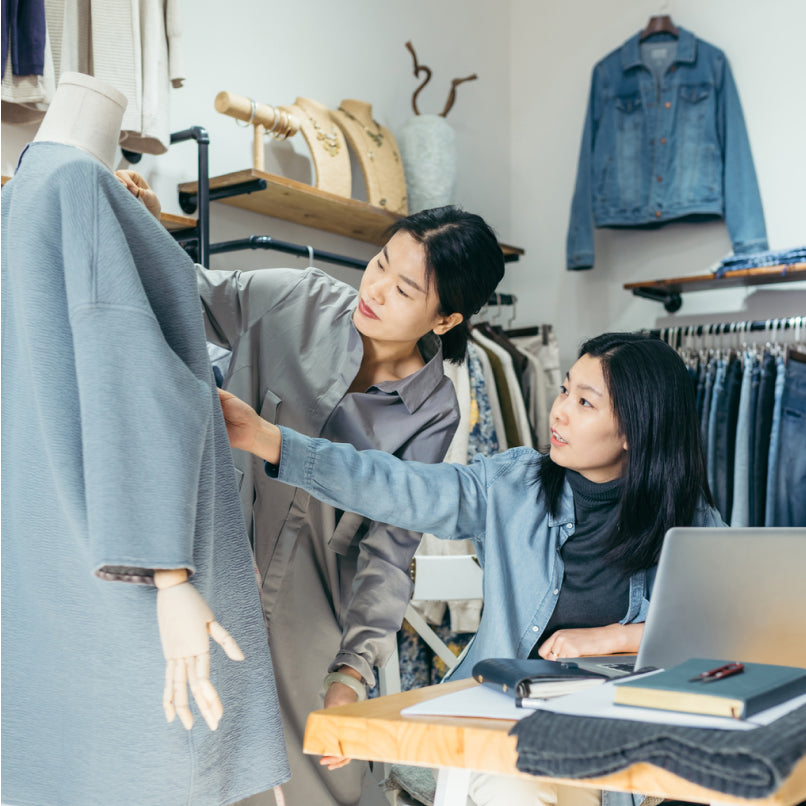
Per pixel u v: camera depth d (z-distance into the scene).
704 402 3.31
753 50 3.68
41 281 1.03
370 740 0.90
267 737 1.16
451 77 3.96
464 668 1.51
